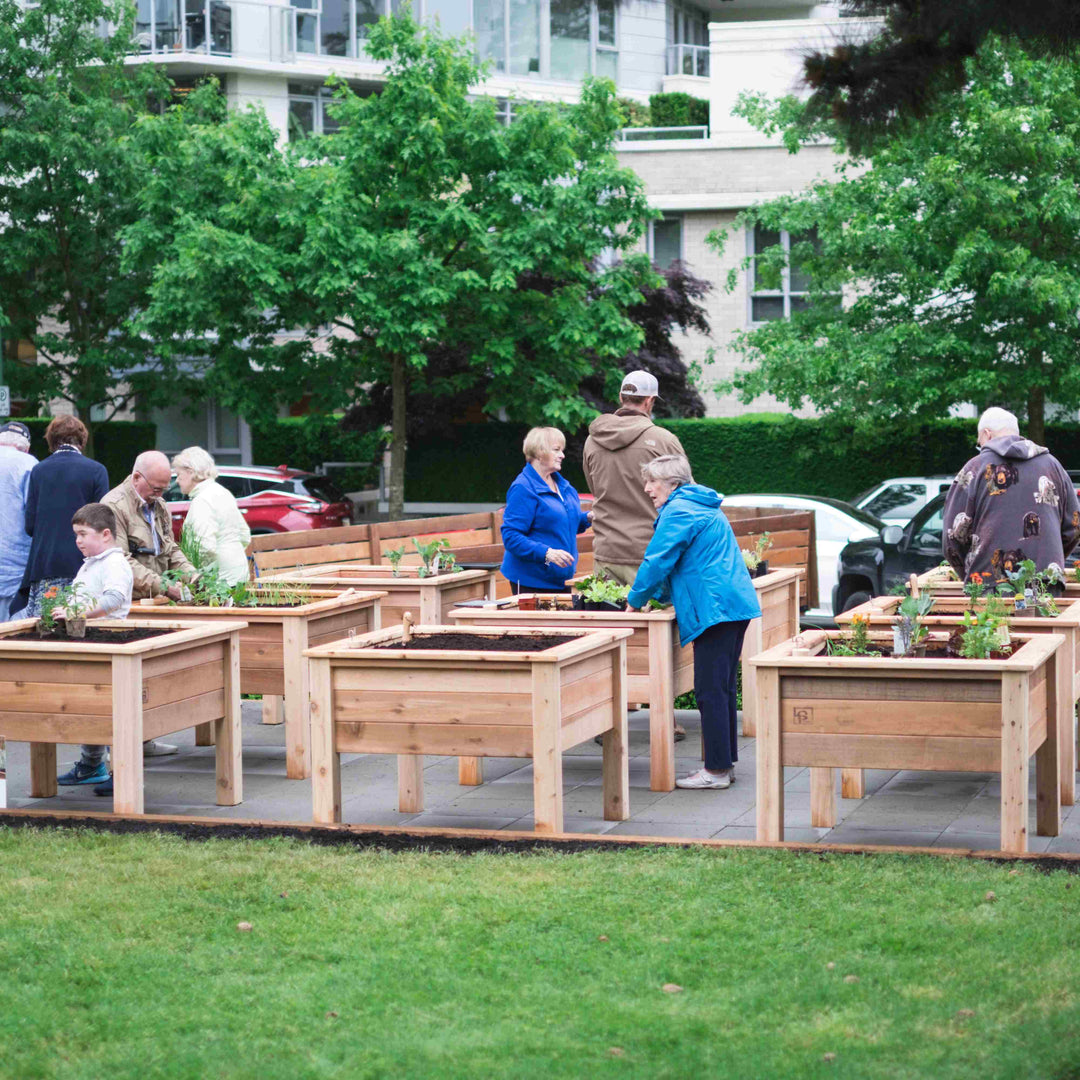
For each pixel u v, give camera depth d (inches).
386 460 1369.3
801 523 597.9
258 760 351.3
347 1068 162.6
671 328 1196.5
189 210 1026.7
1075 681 296.5
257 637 332.8
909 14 183.9
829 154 1263.5
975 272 833.5
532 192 975.6
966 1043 165.6
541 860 243.1
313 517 1063.6
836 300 944.3
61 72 1148.5
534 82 1612.9
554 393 1045.2
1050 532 329.4
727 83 1375.5
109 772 325.4
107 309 1160.8
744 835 270.2
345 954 199.6
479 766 321.4
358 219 977.5
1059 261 844.6
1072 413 997.2
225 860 246.8
